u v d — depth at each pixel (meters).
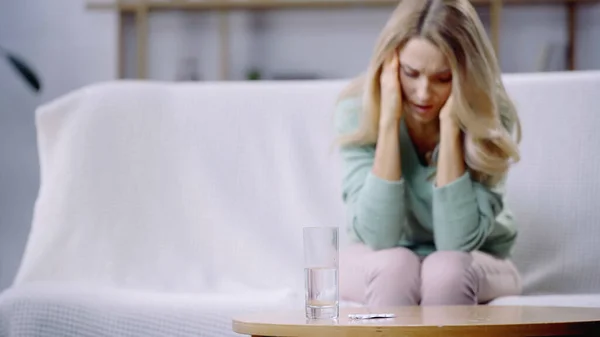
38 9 4.34
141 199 2.54
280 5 4.33
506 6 4.35
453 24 2.08
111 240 2.49
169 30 4.46
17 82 4.27
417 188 2.17
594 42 4.34
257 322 1.33
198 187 2.57
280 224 2.53
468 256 1.89
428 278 1.83
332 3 4.32
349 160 2.20
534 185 2.47
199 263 2.50
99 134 2.58
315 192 2.54
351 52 4.35
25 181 4.23
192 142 2.61
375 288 1.83
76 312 1.95
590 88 2.51
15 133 4.26
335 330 1.26
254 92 2.64
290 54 4.39
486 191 2.10
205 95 2.65
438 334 1.24
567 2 4.33
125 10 4.38
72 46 4.35
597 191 2.45
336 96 2.60
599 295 2.10
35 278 2.42
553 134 2.50
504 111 2.20
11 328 1.96
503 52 4.34
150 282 2.45
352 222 2.13
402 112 2.17
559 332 1.27
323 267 1.41
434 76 2.09
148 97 2.63
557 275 2.41
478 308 1.61
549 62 4.31
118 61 4.34
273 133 2.60
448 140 2.08
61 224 2.48
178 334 1.91
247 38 4.41
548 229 2.44
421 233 2.21
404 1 2.13
